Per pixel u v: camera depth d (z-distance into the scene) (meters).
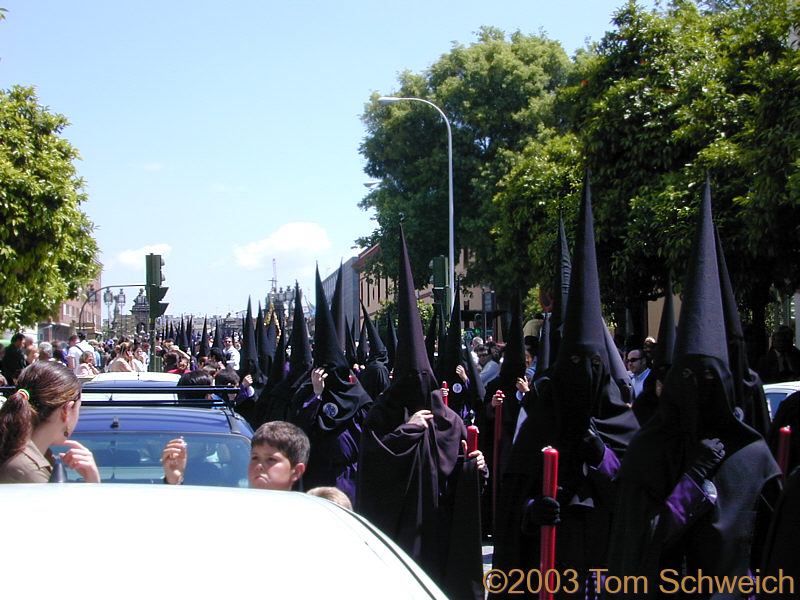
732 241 12.35
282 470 4.36
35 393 3.73
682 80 14.65
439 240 34.31
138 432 5.50
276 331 16.56
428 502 5.42
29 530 2.13
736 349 5.34
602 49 16.14
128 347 18.84
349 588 2.03
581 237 4.84
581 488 4.83
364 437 5.63
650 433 3.90
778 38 13.52
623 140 14.78
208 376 9.27
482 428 9.00
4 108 19.33
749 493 3.71
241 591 1.93
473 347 14.12
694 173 13.26
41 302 19.34
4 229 18.31
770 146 11.06
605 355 4.82
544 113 33.19
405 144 35.31
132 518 2.26
